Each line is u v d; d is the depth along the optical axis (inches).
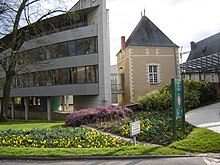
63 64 1224.8
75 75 1198.3
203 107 781.3
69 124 622.2
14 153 350.6
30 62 918.4
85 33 1171.9
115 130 500.4
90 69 1158.3
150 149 347.6
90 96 1185.4
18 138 425.7
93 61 1150.3
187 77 1476.4
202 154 334.6
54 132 455.2
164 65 1314.0
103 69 1123.9
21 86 1450.5
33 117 1461.6
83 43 1178.0
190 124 508.1
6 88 871.7
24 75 1414.9
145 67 1288.1
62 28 1268.5
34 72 1339.8
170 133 432.8
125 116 636.1
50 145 394.9
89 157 330.6
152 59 1301.7
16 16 821.9
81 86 1176.2
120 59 1440.7
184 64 1346.0
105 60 1122.7
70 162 320.2
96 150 352.5
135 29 1387.8
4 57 896.9
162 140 405.1
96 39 1154.7
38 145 395.9
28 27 871.1
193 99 769.6
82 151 349.1
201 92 845.2
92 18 1216.2
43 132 457.1
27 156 341.4
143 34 1336.1
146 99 743.7
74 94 1192.8
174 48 1336.1
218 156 324.8
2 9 786.8
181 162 302.4
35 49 1246.9
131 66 1272.1
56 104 1541.6
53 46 1127.0
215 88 903.1
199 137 398.9
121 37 1412.4
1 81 1621.6
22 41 855.7
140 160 317.4
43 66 1253.1
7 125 677.3
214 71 1244.5
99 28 1145.4
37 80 1327.5
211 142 370.3
